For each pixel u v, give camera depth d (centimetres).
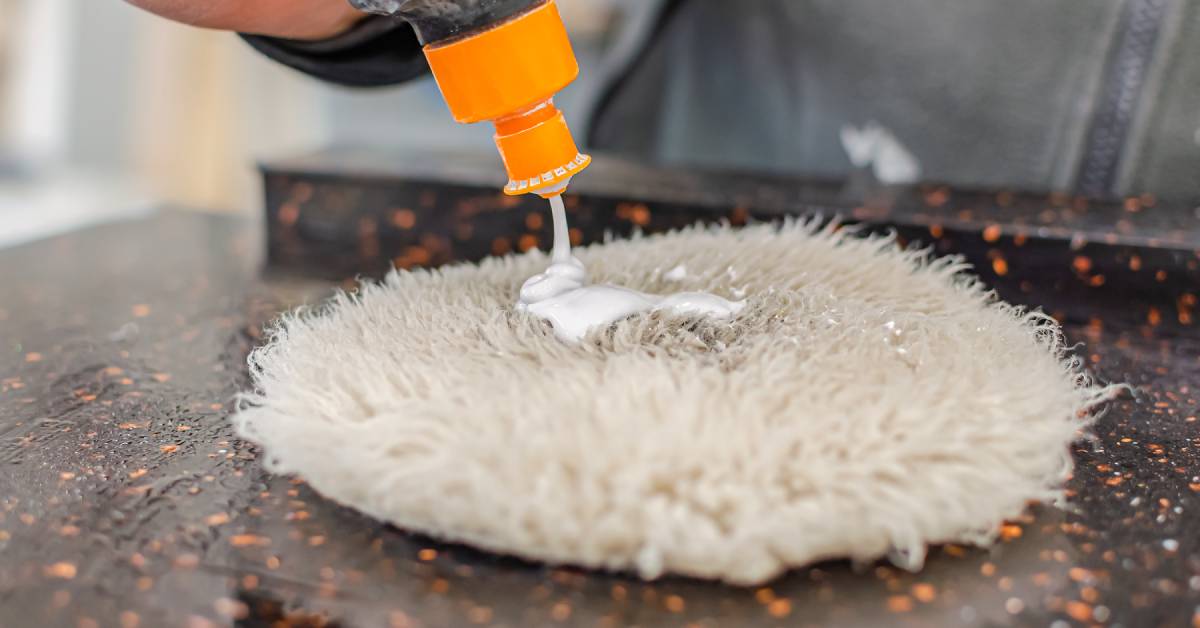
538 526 34
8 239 140
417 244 54
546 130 38
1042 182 63
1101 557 35
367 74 46
